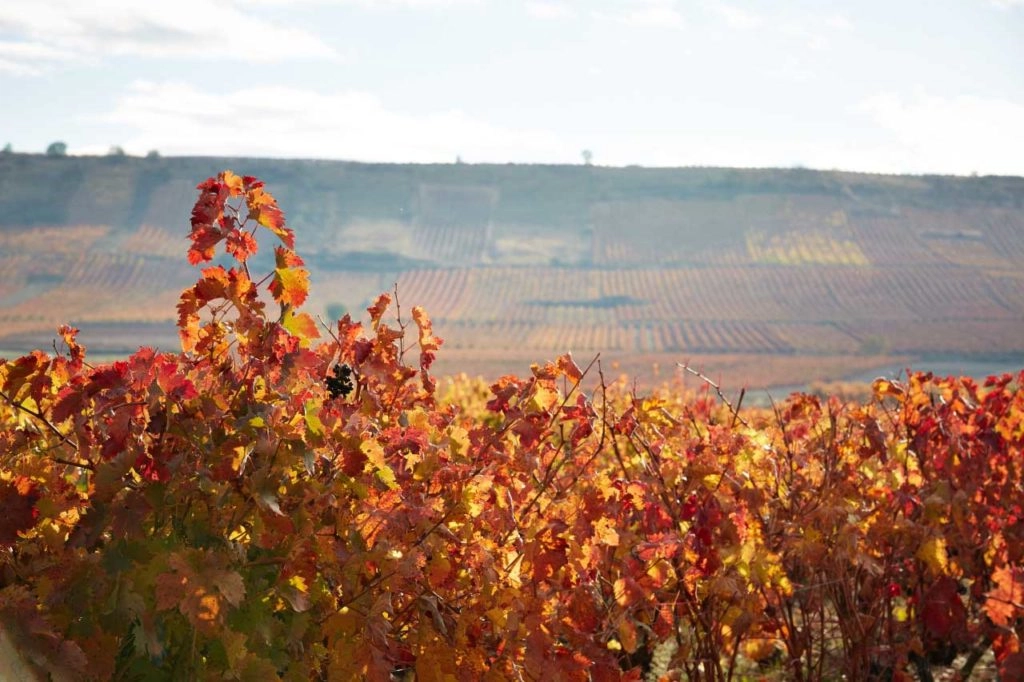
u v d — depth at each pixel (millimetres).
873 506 4887
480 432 3818
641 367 144625
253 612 2697
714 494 4008
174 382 2736
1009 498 4949
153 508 2578
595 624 3564
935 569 4617
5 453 3086
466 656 3135
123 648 2621
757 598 4109
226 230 2883
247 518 2811
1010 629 4164
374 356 3479
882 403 5531
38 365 2961
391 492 3121
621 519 3918
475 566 3262
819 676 4758
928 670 5168
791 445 4914
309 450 2836
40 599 2479
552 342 187250
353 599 2912
